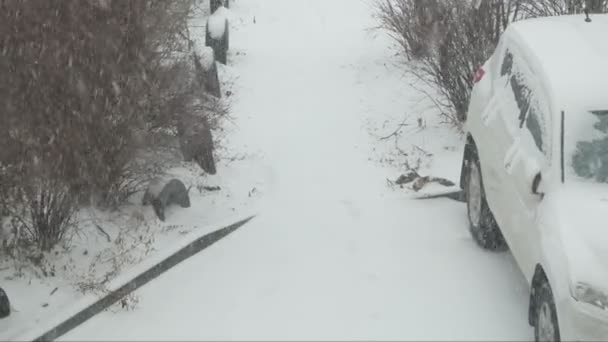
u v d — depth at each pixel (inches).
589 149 252.5
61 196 295.9
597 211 237.0
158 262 297.1
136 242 313.6
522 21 325.7
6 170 278.7
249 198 369.1
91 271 292.0
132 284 285.4
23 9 281.6
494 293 282.0
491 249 314.0
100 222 319.3
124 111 295.6
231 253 316.2
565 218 236.5
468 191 331.6
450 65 429.4
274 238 329.1
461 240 325.1
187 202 350.0
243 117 470.6
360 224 342.3
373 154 419.5
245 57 585.3
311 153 422.6
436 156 412.8
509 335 256.5
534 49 289.1
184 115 330.0
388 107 478.3
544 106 264.8
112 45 291.6
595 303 215.9
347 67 553.3
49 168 282.2
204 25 607.8
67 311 264.4
